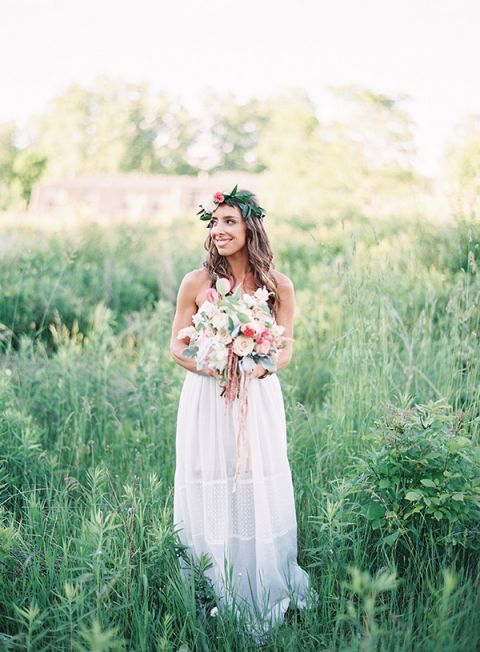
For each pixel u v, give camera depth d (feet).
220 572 9.27
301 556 10.46
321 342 18.88
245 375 9.05
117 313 24.79
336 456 12.26
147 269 31.09
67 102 152.15
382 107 55.83
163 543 9.17
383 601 8.96
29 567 9.17
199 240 42.27
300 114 70.74
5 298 22.41
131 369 17.89
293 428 12.91
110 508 10.73
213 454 9.30
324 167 58.59
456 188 18.65
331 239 31.63
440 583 8.94
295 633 8.32
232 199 9.57
